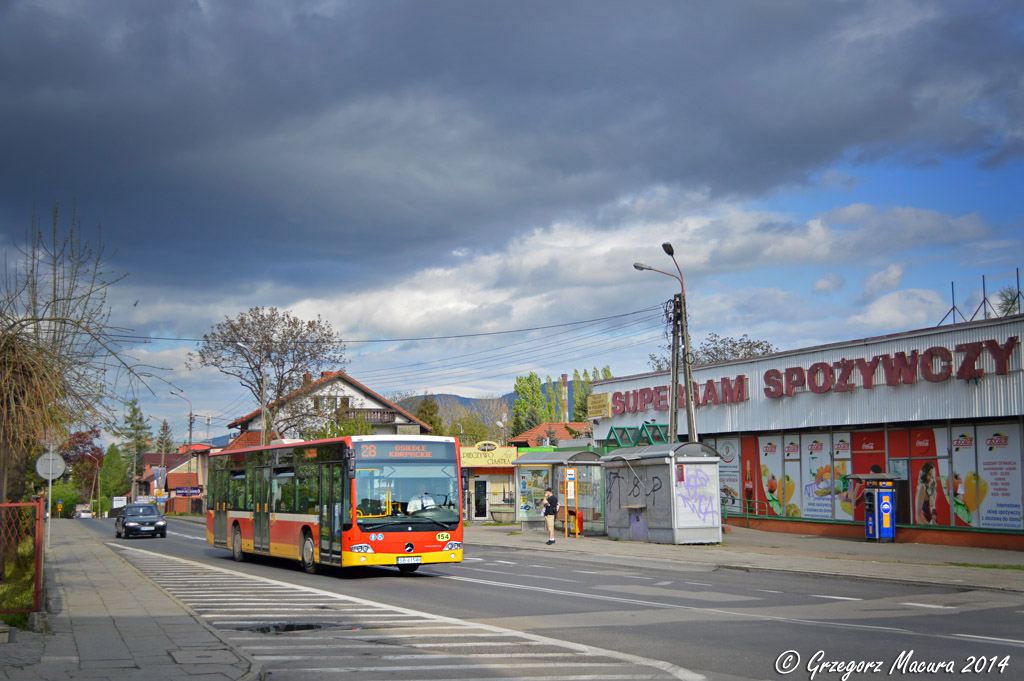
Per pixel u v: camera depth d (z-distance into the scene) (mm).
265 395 61781
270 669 9500
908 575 19062
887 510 29000
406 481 20422
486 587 18031
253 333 64438
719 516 29391
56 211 15039
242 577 20844
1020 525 25719
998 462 26469
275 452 24922
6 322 13875
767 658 9891
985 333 26641
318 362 66500
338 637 11664
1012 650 10281
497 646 10852
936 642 10836
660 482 29797
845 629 11969
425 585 18578
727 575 20547
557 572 21531
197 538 43969
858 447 31766
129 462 144875
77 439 14742
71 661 9555
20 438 13609
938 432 28578
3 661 9523
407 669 9453
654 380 42750
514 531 40188
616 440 39875
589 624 12641
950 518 27984
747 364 36688
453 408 123875
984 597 15977
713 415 38531
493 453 54219
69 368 14062
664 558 24781
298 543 22594
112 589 17203
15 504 12477
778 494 35531
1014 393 25625
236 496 27891
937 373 27953
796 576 20359
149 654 9984
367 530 19734
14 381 13539
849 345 31656
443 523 20453
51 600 15164
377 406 77625
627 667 9461
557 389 114000
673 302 33781
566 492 34844
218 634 11523
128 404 14883
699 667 9430
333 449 21000
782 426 34594
